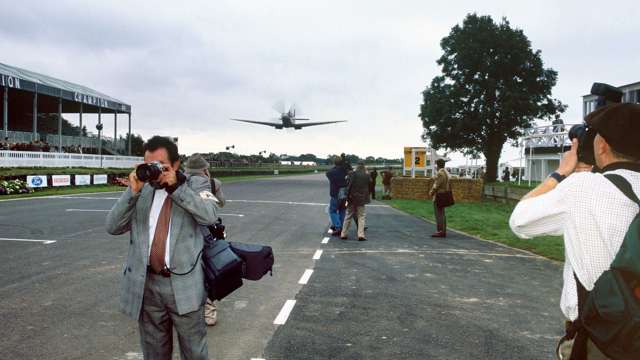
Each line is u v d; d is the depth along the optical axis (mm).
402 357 4441
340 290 6922
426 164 34562
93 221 13984
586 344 1952
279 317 5605
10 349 4449
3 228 12430
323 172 149375
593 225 1918
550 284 7559
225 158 81875
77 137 44719
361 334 5059
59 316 5453
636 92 37125
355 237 12547
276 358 4363
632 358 1685
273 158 127250
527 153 49031
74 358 4273
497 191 27109
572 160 2264
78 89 45906
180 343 3123
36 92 34875
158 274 3000
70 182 29000
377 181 66000
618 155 2037
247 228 13586
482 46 48000
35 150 33156
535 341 4938
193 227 3102
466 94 48500
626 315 1665
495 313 5926
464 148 50719
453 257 9812
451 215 18906
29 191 25219
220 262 3146
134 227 3049
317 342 4797
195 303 3006
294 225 14586
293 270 8266
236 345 4684
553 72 48688
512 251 10688
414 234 13383
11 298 6141
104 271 7750
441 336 5043
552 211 2061
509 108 45719
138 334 4926
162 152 3090
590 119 2086
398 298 6539
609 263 1896
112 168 39406
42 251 9398
